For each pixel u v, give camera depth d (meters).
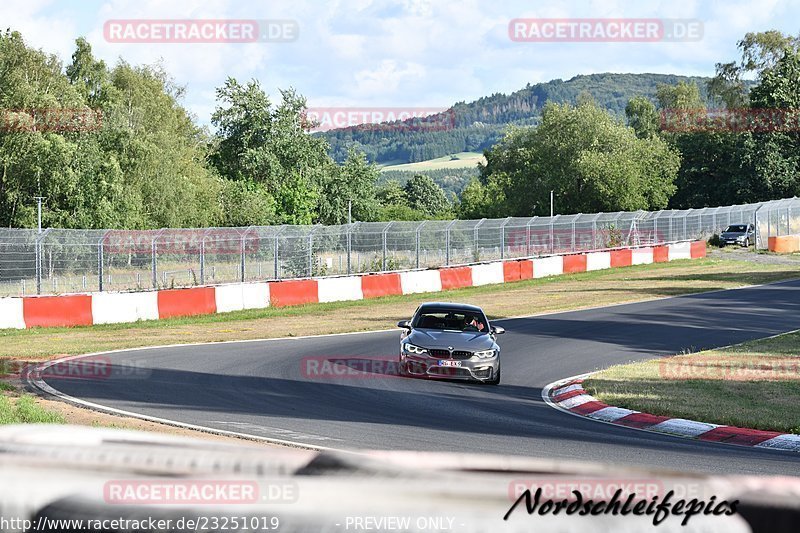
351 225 65.25
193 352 34.03
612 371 29.50
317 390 25.31
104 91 134.00
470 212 187.88
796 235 113.00
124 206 106.12
